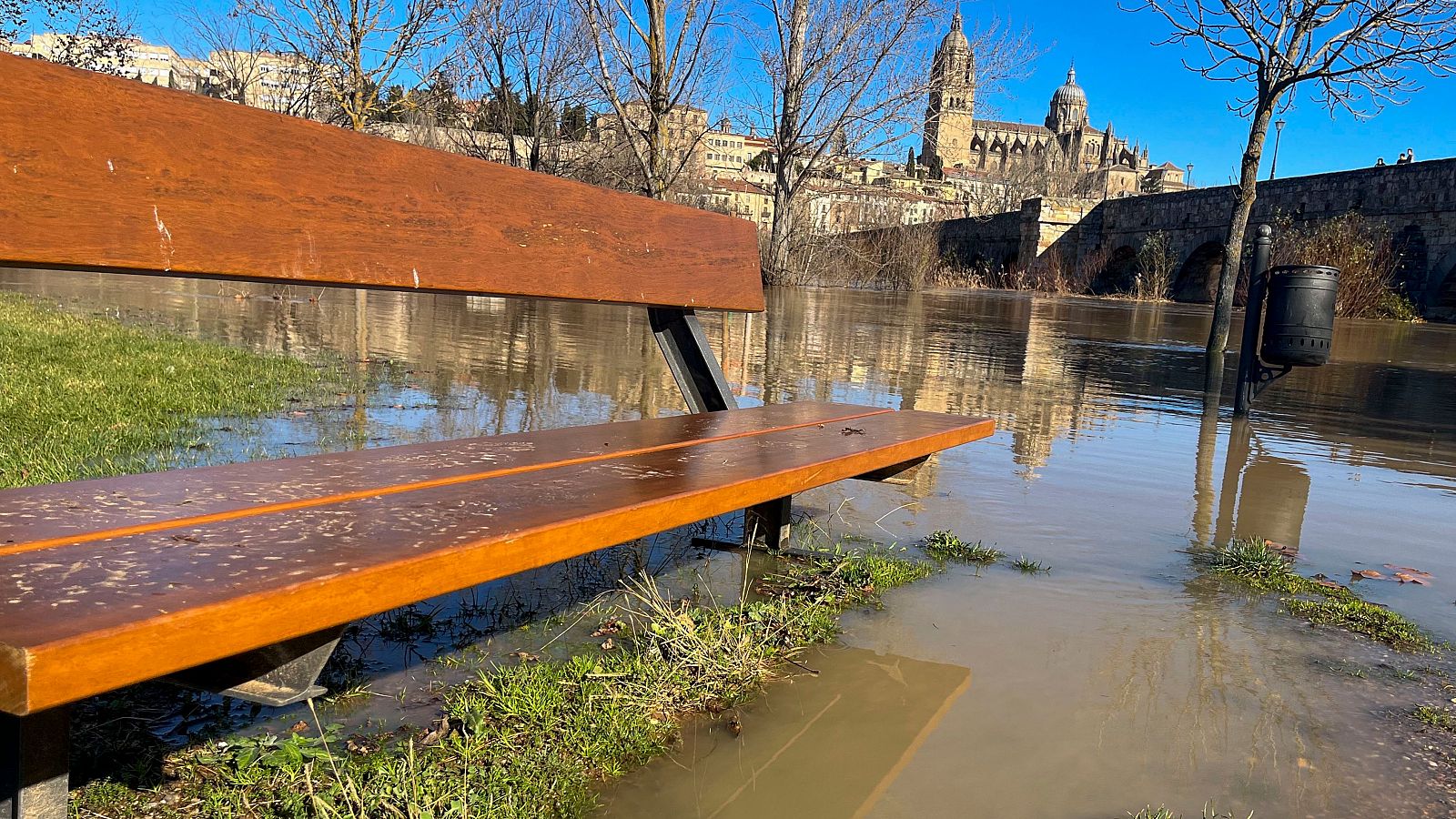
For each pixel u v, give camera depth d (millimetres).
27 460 3484
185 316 11047
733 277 3264
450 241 2154
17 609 981
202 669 1345
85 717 1814
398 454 2027
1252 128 10828
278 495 1558
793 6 21438
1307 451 5180
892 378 8023
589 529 1536
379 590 1207
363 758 1710
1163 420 6156
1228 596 2793
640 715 1896
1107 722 1979
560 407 5754
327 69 15359
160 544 1256
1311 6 10359
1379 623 2588
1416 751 1907
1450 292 25016
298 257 1821
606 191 2666
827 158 23672
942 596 2703
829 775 1734
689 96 16984
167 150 1612
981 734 1908
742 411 3100
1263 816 1651
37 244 1429
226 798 1571
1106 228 44688
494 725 1836
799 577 2809
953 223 57406
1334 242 23391
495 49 21094
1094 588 2818
